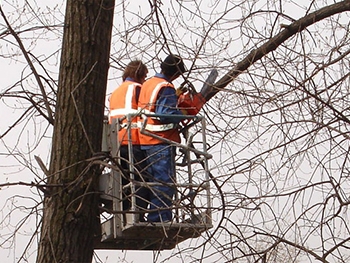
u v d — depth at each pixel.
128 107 10.27
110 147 9.96
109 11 9.77
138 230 9.55
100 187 9.59
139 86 10.48
